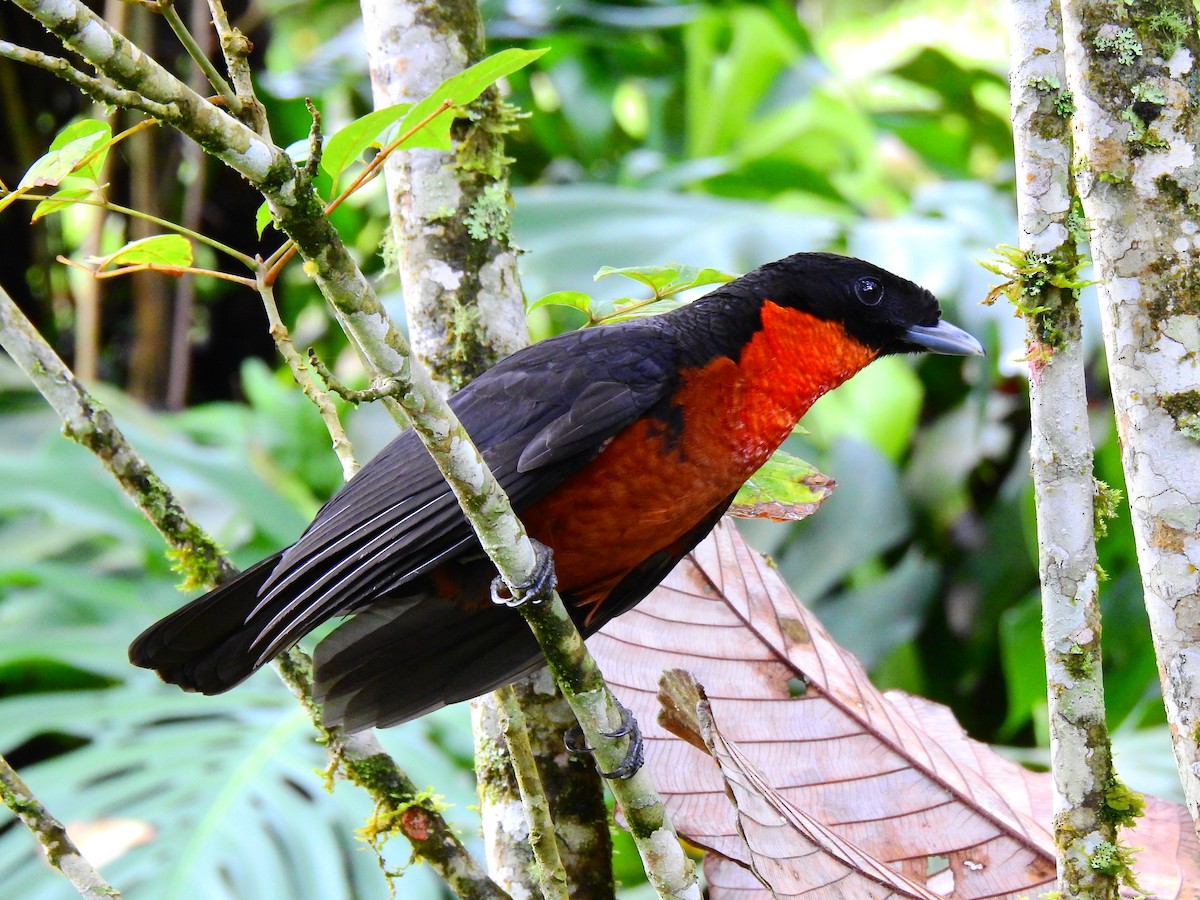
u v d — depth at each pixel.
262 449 11.82
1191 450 4.32
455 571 6.26
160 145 12.27
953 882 5.37
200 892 7.70
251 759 8.74
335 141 4.11
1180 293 4.33
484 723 6.18
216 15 3.79
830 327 6.63
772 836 4.54
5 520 11.41
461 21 6.32
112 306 13.52
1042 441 4.41
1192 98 4.37
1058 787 4.46
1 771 4.54
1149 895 4.96
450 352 6.41
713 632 6.00
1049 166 4.36
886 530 11.26
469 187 6.36
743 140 14.29
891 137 15.91
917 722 6.03
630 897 9.15
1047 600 4.43
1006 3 4.50
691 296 9.14
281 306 13.79
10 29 12.14
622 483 6.14
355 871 8.20
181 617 6.05
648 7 14.46
